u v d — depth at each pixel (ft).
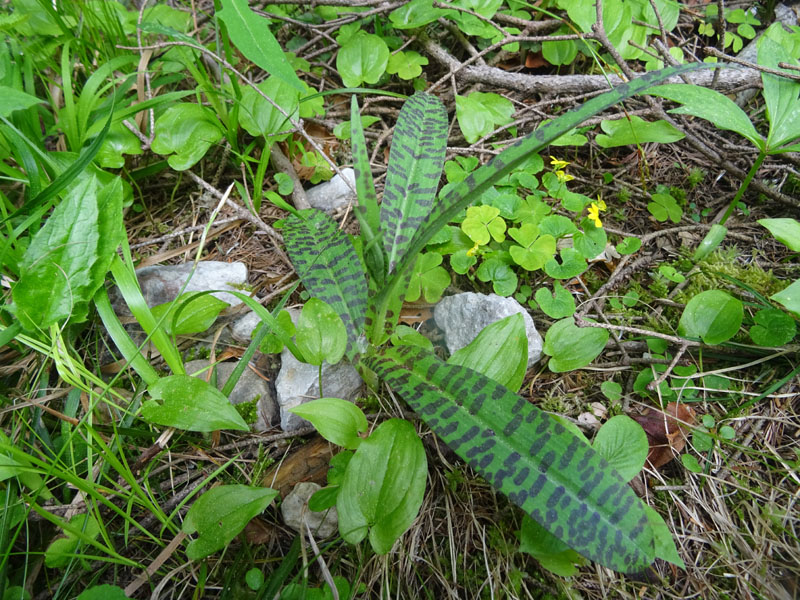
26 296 0.97
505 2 1.71
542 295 1.16
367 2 1.48
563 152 1.50
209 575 0.93
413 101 1.13
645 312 1.22
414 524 0.97
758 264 1.27
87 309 1.03
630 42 1.34
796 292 0.99
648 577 0.93
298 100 1.32
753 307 1.19
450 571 0.94
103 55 1.41
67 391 1.06
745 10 1.67
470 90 1.55
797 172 1.33
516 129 1.48
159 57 1.43
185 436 1.03
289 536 0.98
